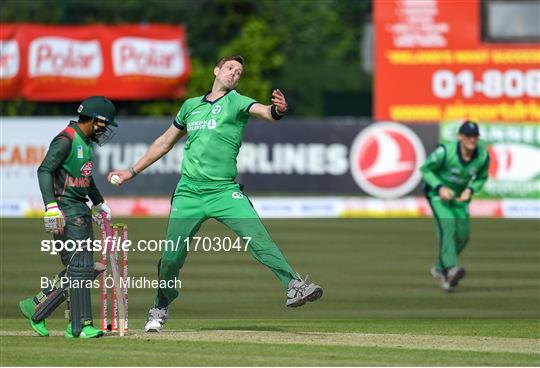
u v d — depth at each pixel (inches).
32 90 3887.8
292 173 3312.0
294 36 5787.4
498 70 3909.9
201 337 1227.9
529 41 3907.5
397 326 1397.6
